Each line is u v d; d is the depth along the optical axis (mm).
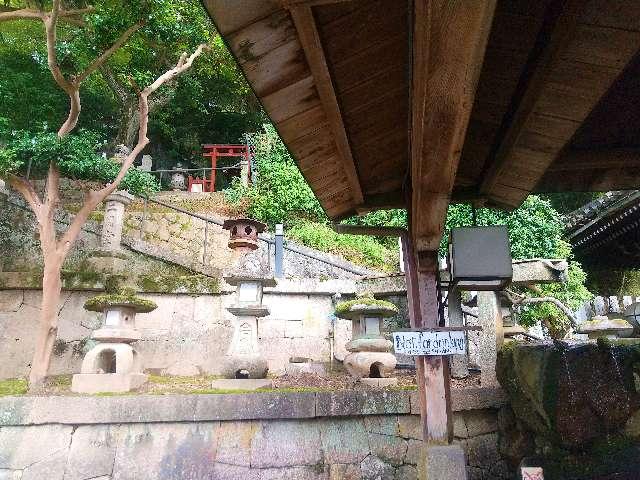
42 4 6934
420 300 3652
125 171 6488
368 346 6109
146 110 7004
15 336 7156
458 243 3777
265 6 1620
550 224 8922
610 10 1862
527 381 4648
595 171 3859
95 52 6742
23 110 12172
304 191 13195
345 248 12195
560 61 2170
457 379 6766
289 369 7191
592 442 4367
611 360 4402
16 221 9109
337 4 1807
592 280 13078
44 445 4512
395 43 2203
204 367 7613
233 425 4781
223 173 20734
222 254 11812
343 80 2336
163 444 4637
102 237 9031
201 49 7684
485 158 3549
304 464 4738
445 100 1794
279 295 8109
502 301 6508
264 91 2123
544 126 2666
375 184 3924
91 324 7543
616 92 3051
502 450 5090
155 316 7754
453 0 1335
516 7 2119
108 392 5145
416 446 4941
